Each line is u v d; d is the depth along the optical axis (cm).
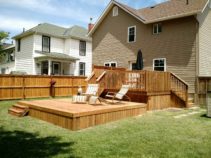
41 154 482
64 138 605
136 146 541
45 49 2586
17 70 2750
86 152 496
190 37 1458
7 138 602
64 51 2802
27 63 2555
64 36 2720
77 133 663
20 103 1035
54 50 2681
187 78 1463
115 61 1945
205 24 1550
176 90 1266
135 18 1798
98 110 775
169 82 1236
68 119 716
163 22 1617
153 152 502
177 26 1532
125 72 1190
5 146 533
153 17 1686
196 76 1414
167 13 1634
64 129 713
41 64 2534
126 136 630
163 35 1614
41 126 750
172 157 474
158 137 622
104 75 1226
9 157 463
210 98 948
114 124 788
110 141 580
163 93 1184
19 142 566
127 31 1862
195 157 477
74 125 694
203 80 1403
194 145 555
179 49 1515
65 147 529
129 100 1128
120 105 934
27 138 604
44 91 1650
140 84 1107
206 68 1549
